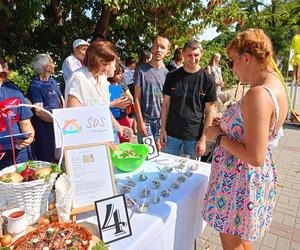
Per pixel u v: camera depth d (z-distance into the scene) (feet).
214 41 40.16
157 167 5.64
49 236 2.94
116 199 3.48
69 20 21.06
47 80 8.68
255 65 3.78
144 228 3.58
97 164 3.86
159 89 9.23
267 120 3.40
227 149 3.96
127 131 7.16
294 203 9.79
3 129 3.74
